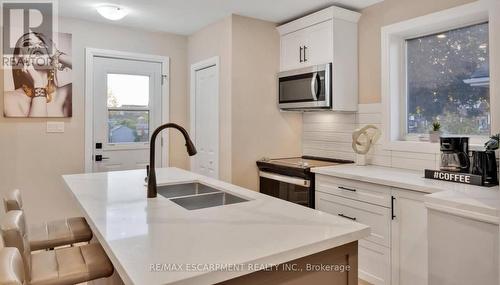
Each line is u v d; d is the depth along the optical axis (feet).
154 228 4.48
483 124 8.51
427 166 9.09
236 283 3.52
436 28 9.29
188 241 3.99
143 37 13.55
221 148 12.12
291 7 10.87
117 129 13.23
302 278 4.00
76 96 12.32
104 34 12.75
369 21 10.55
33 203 11.66
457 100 9.05
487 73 8.41
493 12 7.32
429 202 6.23
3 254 3.39
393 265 7.89
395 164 9.89
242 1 10.41
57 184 12.03
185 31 13.75
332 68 10.34
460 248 5.81
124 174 9.07
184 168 14.62
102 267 5.29
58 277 4.99
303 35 11.40
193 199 6.85
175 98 14.42
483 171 7.11
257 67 12.04
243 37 11.72
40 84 11.66
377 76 10.34
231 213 5.18
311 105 10.85
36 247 6.49
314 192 10.01
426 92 9.75
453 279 5.92
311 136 12.80
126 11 11.35
